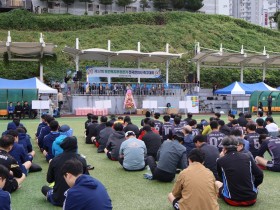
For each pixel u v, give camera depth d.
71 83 32.88
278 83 47.59
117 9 67.69
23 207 6.64
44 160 10.93
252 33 61.41
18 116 26.78
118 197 7.36
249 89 34.38
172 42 51.03
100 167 10.20
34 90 29.11
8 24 49.50
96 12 63.69
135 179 8.83
